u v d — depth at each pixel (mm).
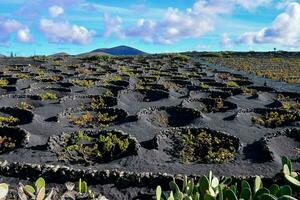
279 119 16703
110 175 9703
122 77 31250
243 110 18016
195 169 10984
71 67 39938
